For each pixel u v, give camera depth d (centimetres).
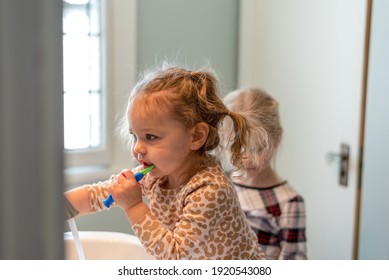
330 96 186
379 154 158
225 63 216
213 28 212
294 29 202
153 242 88
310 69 196
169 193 101
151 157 93
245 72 218
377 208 159
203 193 93
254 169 134
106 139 190
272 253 142
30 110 32
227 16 215
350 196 176
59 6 32
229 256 98
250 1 215
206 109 98
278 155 214
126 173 94
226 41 216
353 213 175
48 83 32
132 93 98
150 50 198
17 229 32
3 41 31
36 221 33
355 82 173
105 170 188
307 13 196
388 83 153
